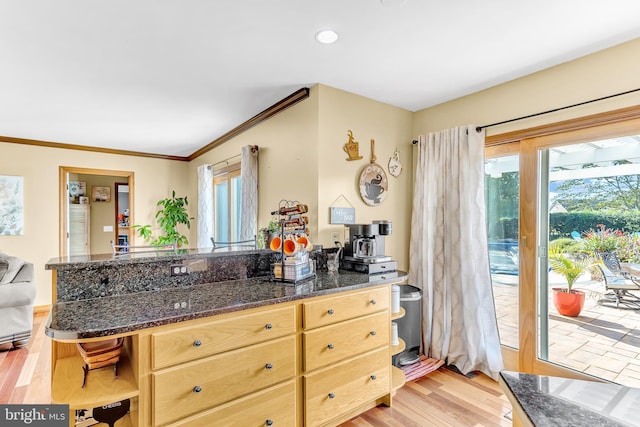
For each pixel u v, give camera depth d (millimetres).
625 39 1986
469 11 1709
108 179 6641
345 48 2088
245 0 1601
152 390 1328
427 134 3062
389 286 2205
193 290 1854
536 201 2482
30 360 2875
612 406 843
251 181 3393
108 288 1720
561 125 2295
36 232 4504
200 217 4750
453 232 2801
